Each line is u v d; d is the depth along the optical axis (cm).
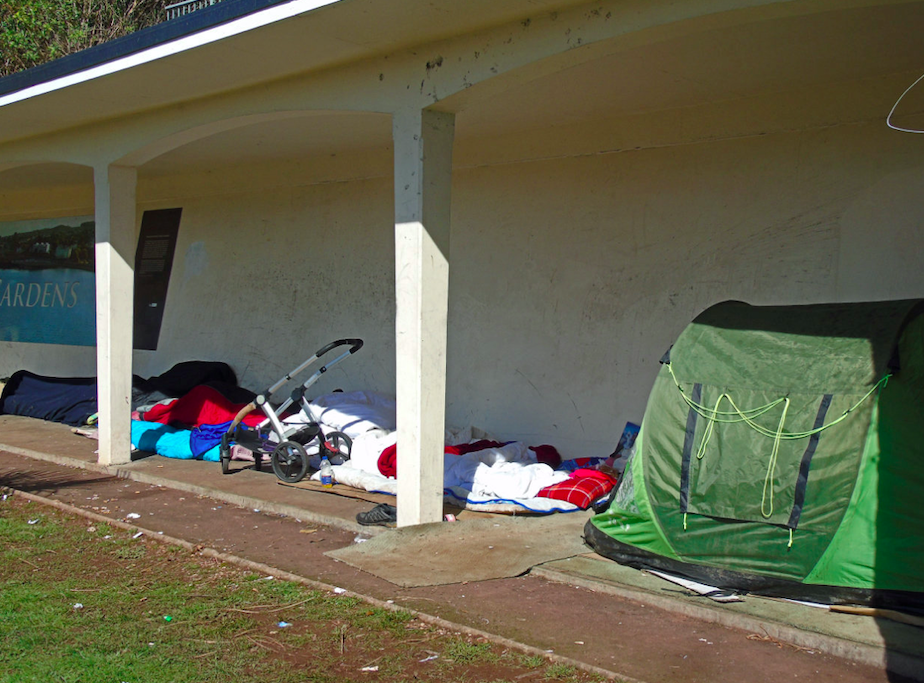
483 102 697
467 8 495
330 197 1009
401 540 553
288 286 1052
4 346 1426
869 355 453
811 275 646
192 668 389
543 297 807
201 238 1162
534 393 812
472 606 448
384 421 823
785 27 505
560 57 501
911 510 420
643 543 497
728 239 691
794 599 441
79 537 605
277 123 816
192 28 579
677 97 680
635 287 745
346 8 503
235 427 775
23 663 394
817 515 438
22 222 1415
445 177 580
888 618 410
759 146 674
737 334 512
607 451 758
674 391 509
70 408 1103
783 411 463
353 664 390
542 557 520
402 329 579
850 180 628
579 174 782
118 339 821
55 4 2075
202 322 1148
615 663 376
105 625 441
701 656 384
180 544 580
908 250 599
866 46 542
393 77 581
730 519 464
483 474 672
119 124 788
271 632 429
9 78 736
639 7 460
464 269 866
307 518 637
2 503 708
